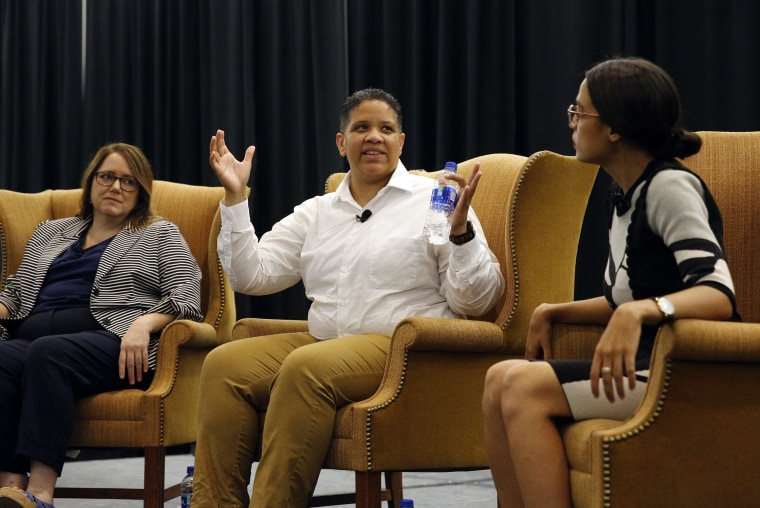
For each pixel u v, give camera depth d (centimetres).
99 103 646
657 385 208
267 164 611
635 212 226
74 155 648
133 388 358
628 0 490
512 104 522
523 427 220
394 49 562
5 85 652
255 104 610
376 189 331
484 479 485
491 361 301
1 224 411
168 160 632
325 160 579
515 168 329
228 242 330
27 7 653
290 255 344
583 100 233
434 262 313
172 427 347
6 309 383
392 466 282
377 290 313
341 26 580
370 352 296
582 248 500
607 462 205
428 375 288
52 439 334
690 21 479
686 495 208
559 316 261
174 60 636
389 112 329
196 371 366
